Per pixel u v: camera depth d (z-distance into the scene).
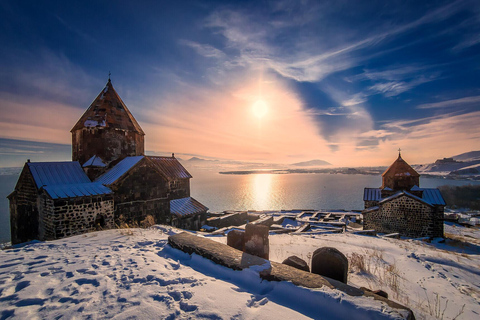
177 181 24.14
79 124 17.44
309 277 3.99
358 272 7.55
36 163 15.26
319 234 17.95
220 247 5.48
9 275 4.25
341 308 3.24
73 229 13.36
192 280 4.19
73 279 4.14
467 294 6.32
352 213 36.34
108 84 19.03
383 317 2.95
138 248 6.39
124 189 15.55
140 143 20.22
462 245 19.97
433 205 22.53
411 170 25.31
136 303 3.37
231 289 3.91
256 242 5.70
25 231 15.46
